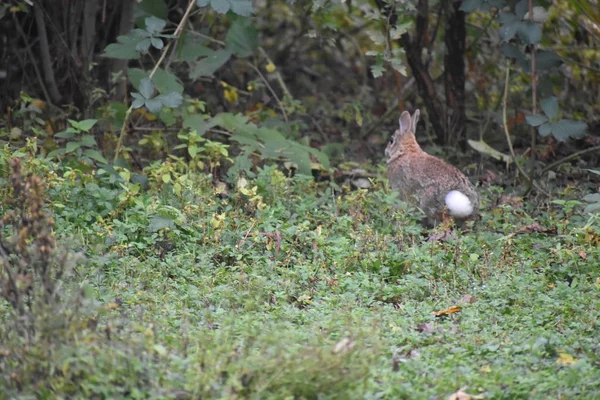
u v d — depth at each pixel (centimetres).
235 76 1775
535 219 1213
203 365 684
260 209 1136
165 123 1385
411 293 959
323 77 1984
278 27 2008
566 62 1505
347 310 871
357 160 1562
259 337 740
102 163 1292
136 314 836
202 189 1222
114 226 1080
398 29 1310
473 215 1217
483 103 1661
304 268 998
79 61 1519
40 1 1477
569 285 1011
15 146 1356
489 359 789
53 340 669
